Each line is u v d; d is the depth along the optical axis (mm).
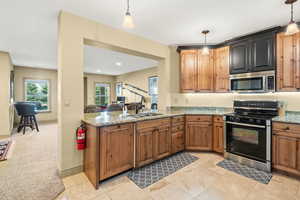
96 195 1838
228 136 2803
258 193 1859
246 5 2031
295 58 2424
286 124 2189
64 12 2146
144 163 2467
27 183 2072
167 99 3605
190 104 3715
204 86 3361
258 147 2438
